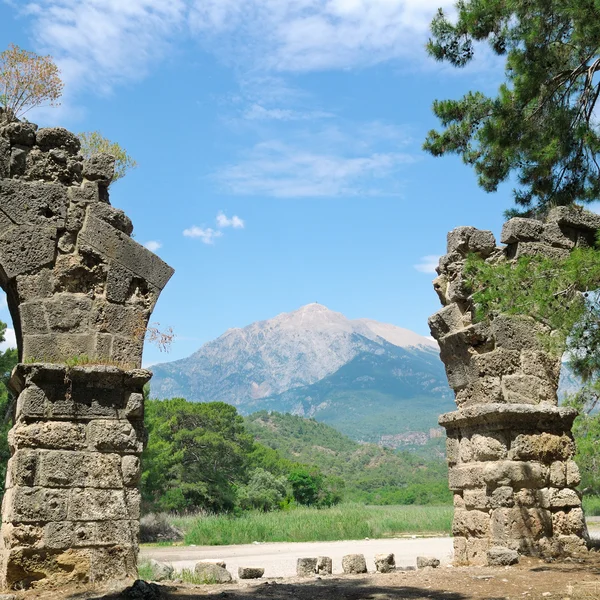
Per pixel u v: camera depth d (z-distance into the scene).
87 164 11.39
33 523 9.98
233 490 51.81
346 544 25.95
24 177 11.06
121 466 10.52
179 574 13.12
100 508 10.28
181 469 48.25
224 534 29.62
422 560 13.11
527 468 12.20
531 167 18.30
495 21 17.75
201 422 54.09
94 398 10.59
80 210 11.20
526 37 16.95
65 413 10.40
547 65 17.16
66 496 10.19
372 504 90.50
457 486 13.09
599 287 10.99
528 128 17.78
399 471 133.00
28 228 10.88
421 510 43.09
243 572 12.30
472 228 13.61
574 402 13.78
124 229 11.52
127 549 10.28
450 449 13.58
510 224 13.26
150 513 35.06
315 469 67.25
